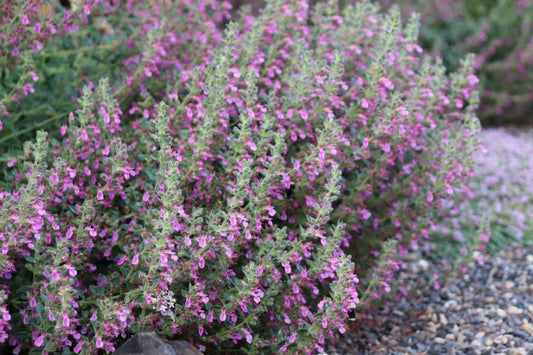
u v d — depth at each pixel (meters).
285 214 2.94
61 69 3.40
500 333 3.41
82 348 2.36
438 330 3.56
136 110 3.29
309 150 2.88
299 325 2.77
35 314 2.34
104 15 3.52
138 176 2.79
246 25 3.80
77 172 2.69
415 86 3.54
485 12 8.86
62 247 2.36
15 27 2.88
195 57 3.50
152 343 2.35
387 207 3.54
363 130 3.05
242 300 2.48
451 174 3.26
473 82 3.49
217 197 2.79
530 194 5.46
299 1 3.43
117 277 2.56
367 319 3.72
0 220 2.19
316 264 2.62
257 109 2.73
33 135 3.30
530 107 8.46
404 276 4.30
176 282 2.54
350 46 3.47
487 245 4.70
